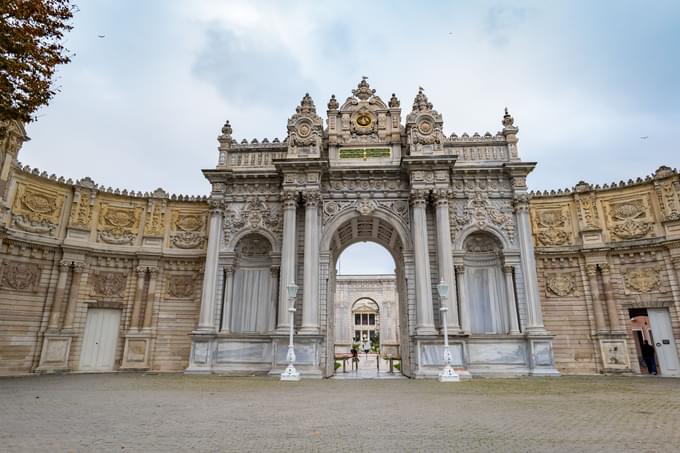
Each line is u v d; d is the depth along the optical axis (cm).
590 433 870
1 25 1325
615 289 2930
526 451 725
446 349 2272
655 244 2806
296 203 2838
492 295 2855
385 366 3994
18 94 1434
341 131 3083
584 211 3086
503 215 2867
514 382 2134
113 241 3153
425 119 2948
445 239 2692
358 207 2895
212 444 773
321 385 1970
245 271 3003
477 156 2995
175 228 3325
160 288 3219
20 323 2723
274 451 726
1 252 2678
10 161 2681
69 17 1470
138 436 834
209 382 2081
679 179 2784
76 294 2958
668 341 2738
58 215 2984
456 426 949
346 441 802
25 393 1605
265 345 2652
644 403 1334
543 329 2597
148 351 3072
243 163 3072
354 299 6800
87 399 1414
